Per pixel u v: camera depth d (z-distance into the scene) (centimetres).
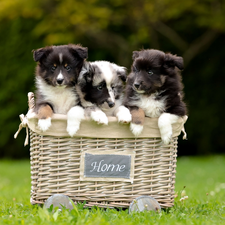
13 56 1689
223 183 1039
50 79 603
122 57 1647
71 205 516
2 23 1680
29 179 1122
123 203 535
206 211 556
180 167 1434
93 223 423
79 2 1416
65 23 1455
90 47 1761
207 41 1603
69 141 529
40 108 549
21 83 1678
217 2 1515
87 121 525
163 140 545
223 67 1747
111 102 601
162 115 557
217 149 1836
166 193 554
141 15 1448
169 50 1775
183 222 463
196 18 1585
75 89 608
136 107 585
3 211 539
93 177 530
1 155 1827
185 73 1748
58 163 527
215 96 1756
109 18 1500
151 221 457
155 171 549
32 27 1662
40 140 528
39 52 615
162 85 604
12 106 1705
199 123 1756
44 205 502
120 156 535
